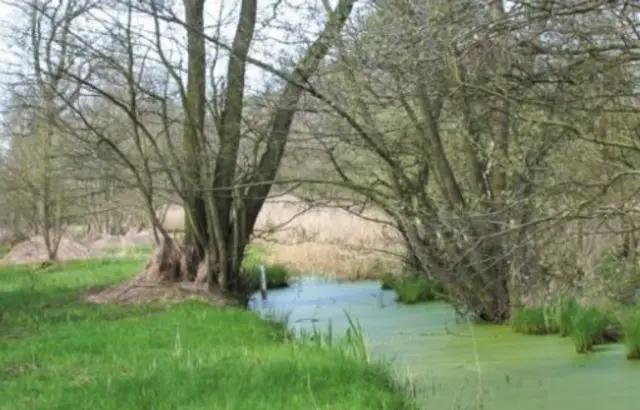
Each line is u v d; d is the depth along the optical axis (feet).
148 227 144.56
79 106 66.59
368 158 52.24
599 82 27.43
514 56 26.73
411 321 48.96
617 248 41.86
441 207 45.44
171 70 53.72
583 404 27.76
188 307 50.88
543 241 40.55
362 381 27.81
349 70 40.63
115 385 27.14
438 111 43.78
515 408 27.55
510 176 40.04
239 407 23.93
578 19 26.63
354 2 41.70
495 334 42.55
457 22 25.68
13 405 25.27
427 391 29.96
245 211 58.75
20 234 131.44
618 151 33.88
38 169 95.50
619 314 39.17
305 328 47.11
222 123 56.75
